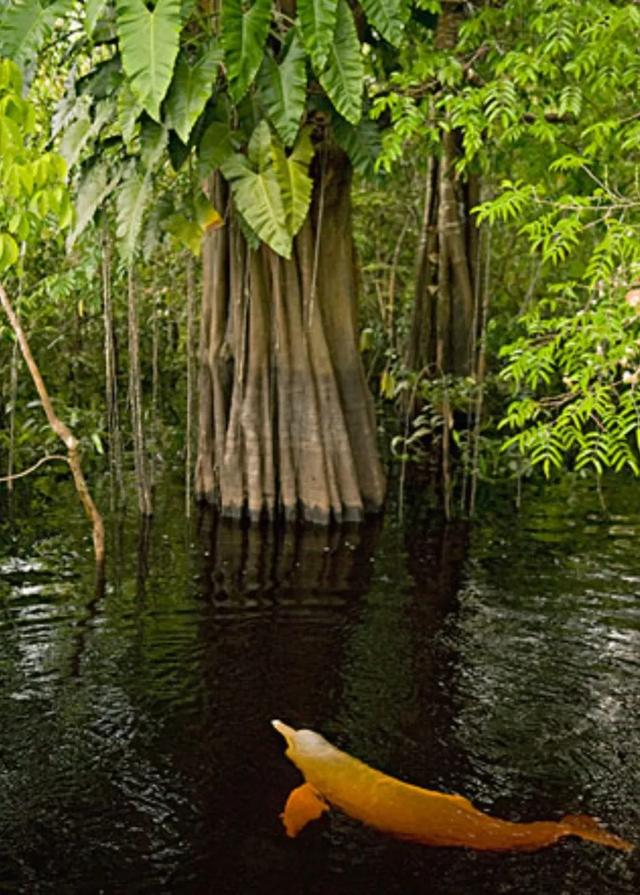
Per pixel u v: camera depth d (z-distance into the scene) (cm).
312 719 469
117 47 654
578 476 949
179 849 372
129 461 962
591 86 627
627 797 408
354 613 600
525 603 619
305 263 777
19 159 486
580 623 587
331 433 794
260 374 786
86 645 546
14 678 504
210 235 805
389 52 750
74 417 904
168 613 596
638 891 350
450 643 556
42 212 500
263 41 569
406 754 438
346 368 811
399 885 352
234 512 803
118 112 633
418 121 600
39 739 445
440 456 1030
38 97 837
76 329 1098
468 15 806
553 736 455
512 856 366
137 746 442
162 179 873
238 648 546
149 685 500
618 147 739
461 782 417
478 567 689
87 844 374
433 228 1092
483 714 475
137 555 705
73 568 675
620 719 471
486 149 764
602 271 428
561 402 449
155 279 1045
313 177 774
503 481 940
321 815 388
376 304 1343
